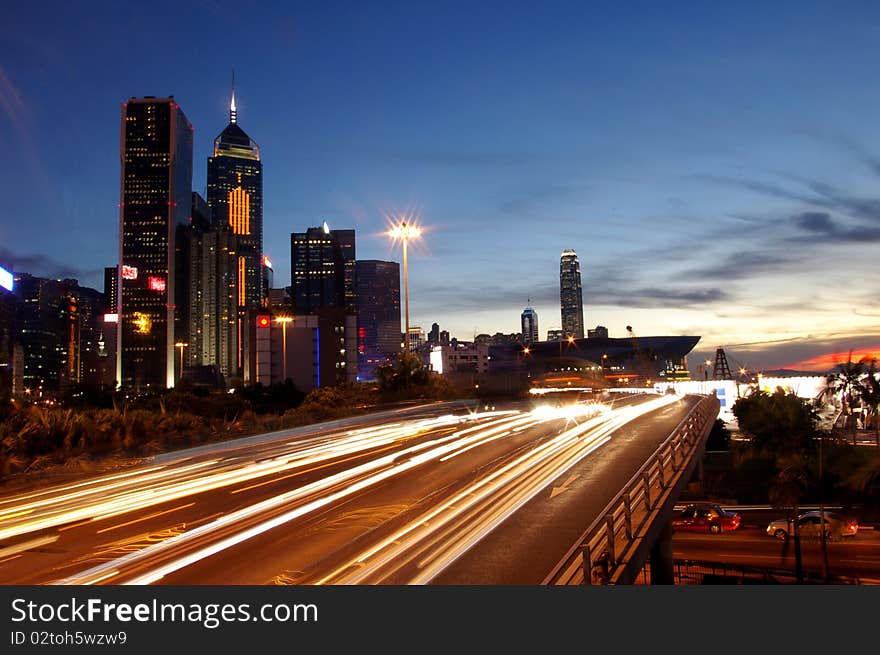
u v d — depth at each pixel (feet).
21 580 42.98
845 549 127.34
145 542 51.67
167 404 189.47
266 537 52.19
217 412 195.72
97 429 111.96
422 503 63.77
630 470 80.02
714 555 127.24
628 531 45.16
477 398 285.84
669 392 454.81
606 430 137.28
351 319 449.89
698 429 115.44
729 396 399.85
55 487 79.30
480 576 40.42
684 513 145.07
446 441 122.42
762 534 140.77
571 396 335.47
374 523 55.72
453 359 580.30
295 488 74.69
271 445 122.83
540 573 40.52
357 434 140.77
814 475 189.26
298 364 416.87
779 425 221.05
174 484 79.36
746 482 226.38
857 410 274.36
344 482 78.13
